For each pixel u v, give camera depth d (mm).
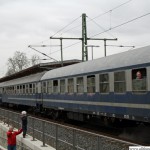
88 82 19609
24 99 34812
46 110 28078
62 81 23562
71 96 22016
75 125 23703
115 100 16703
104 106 17797
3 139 22297
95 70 18688
